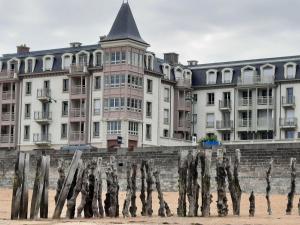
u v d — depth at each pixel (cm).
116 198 3131
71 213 2916
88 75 9462
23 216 2788
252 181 5438
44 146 9738
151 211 3234
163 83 10056
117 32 9281
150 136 9594
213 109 10369
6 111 10200
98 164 3086
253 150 5466
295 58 9900
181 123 10362
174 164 5869
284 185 5284
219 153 3150
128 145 9094
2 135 10138
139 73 9362
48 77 9850
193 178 3064
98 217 3012
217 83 10356
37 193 2809
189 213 3058
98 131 9306
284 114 9819
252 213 3134
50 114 9744
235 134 10162
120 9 9494
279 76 9881
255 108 10019
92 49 9581
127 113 9094
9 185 6800
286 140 8338
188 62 11175
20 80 10069
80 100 9512
